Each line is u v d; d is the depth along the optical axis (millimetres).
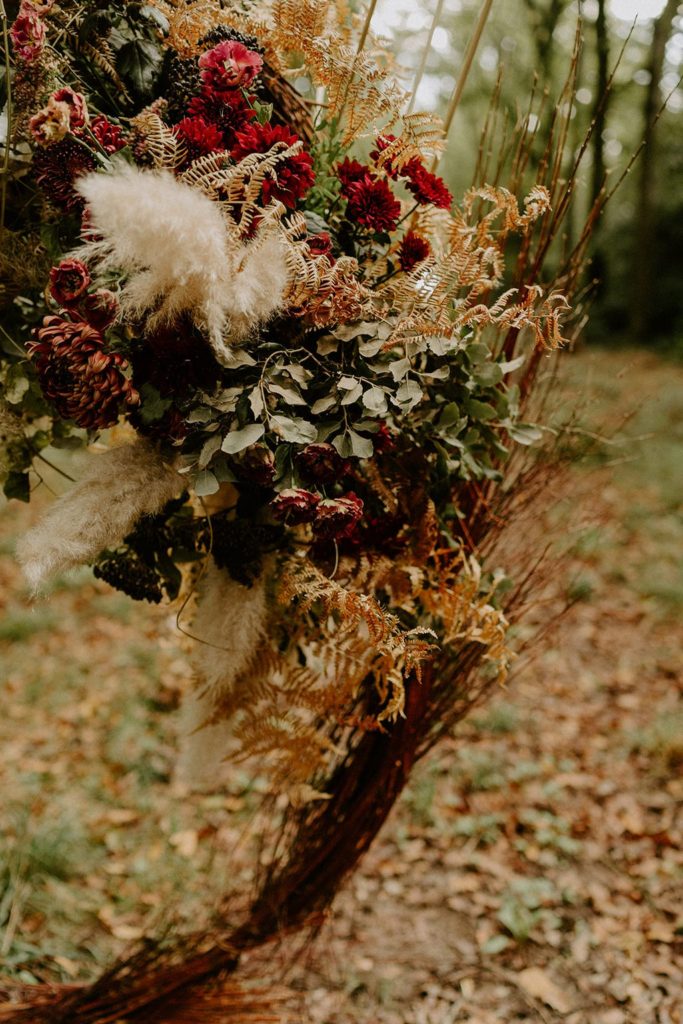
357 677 1359
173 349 1032
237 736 1453
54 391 1021
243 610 1243
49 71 1107
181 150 1080
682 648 4504
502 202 1201
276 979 2338
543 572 1768
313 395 1138
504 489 1630
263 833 2043
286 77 1370
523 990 2447
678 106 12328
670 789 3404
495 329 1489
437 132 1245
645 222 12852
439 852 3098
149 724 3930
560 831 3191
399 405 1110
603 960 2566
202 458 1046
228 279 970
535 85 1509
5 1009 2027
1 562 5578
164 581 1343
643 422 7570
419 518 1295
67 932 2635
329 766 1963
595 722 3910
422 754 1790
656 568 5250
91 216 1013
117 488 1071
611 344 13312
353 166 1228
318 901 1913
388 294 1206
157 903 2803
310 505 1033
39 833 3062
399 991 2438
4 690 4289
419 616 1423
